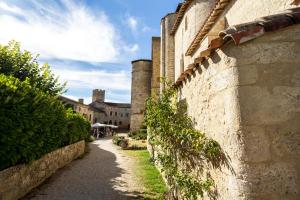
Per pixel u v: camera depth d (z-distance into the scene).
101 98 74.12
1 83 5.59
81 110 54.97
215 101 3.64
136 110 40.94
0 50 9.41
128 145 22.28
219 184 3.45
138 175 10.16
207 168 4.00
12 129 5.82
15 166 6.45
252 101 2.90
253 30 2.94
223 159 3.29
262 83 2.92
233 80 3.03
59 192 7.55
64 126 11.29
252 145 2.83
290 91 2.89
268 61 2.94
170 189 6.67
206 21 9.72
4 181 5.82
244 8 7.12
